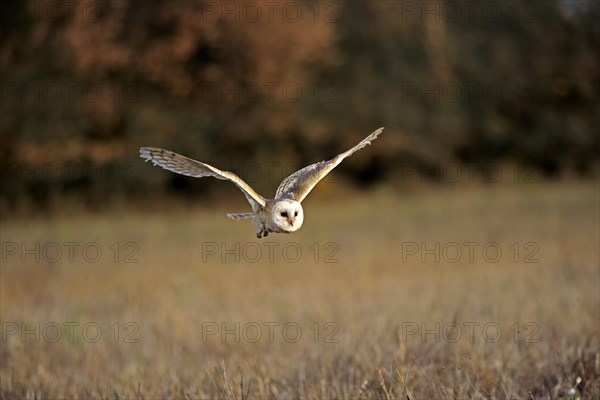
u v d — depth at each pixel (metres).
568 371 6.68
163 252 17.45
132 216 24.23
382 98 31.50
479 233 19.14
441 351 7.44
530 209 23.27
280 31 27.16
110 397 6.93
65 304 12.31
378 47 32.03
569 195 26.22
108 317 11.20
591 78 34.44
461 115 33.06
